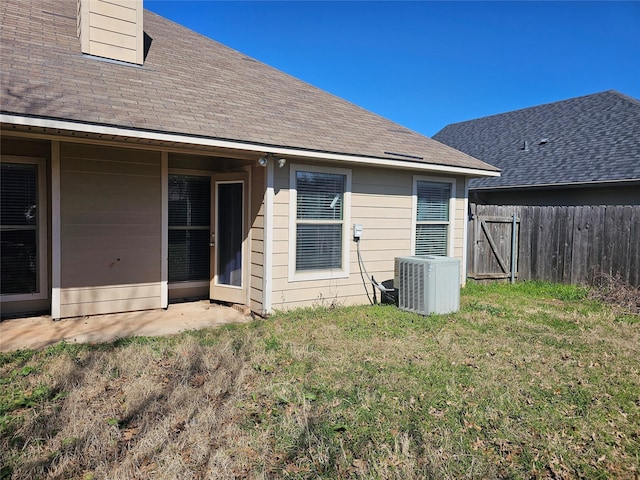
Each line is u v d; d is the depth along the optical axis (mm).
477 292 8570
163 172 6645
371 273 7605
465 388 3840
